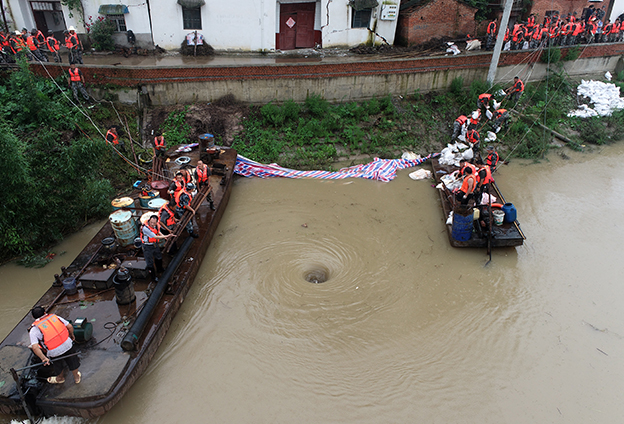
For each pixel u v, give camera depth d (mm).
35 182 10398
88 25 18234
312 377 7598
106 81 15078
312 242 11258
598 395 7418
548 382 7641
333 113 16641
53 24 21172
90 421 6660
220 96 16391
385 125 16953
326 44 20531
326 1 19453
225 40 19109
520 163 16281
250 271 10141
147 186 11742
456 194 10766
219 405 7043
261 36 19203
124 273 7625
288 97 17031
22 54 14695
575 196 13906
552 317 9086
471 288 9852
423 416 6980
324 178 14688
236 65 16000
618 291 9836
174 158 13781
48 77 14805
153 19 18266
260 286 9680
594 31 21297
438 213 12820
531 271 10445
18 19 19656
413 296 9555
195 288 9523
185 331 8438
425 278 10117
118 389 6488
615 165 16188
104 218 11852
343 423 6824
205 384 7398
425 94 18422
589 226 12266
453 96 18656
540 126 18219
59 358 6098
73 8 17812
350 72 17188
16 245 10000
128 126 14758
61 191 10953
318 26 20250
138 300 8039
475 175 10398
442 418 6961
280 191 13836
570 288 9914
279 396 7227
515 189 14289
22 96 13055
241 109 16266
